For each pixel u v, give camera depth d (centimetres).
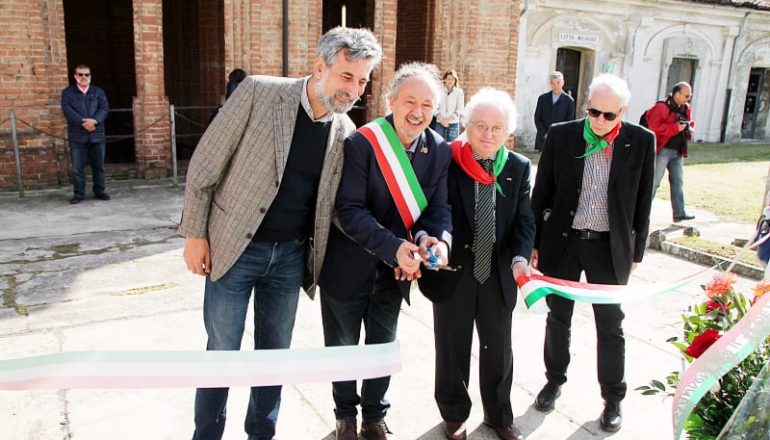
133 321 464
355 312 302
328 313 307
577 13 1603
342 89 250
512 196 305
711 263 658
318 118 268
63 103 805
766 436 190
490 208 302
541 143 1198
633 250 344
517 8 1272
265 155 261
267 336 298
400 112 271
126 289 528
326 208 279
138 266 586
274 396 296
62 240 661
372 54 248
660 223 823
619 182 329
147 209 809
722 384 239
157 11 959
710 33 1889
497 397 322
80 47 1443
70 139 817
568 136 339
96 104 822
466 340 313
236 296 278
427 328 468
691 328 265
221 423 293
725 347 216
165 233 701
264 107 260
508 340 317
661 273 633
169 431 330
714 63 1931
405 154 280
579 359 427
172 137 943
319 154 271
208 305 282
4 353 407
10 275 550
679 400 216
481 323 314
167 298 511
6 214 764
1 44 861
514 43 1289
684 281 297
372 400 317
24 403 349
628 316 504
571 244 344
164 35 1377
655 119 802
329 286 297
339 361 249
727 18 1884
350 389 316
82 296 509
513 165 306
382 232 268
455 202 302
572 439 335
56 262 589
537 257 363
